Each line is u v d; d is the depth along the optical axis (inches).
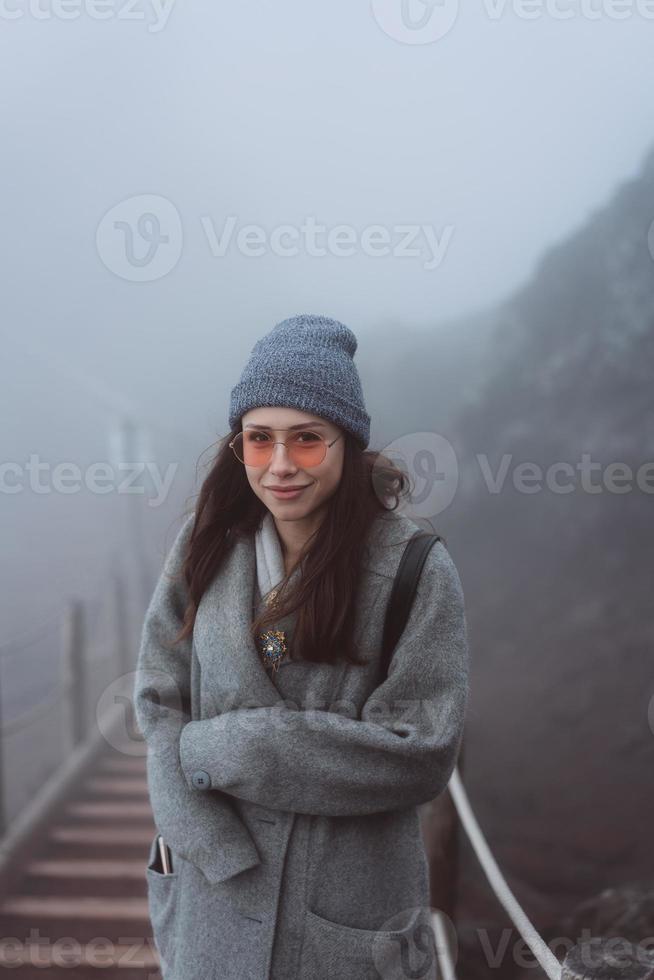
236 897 48.7
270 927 47.7
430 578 48.8
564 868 237.9
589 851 246.5
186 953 49.6
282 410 47.3
